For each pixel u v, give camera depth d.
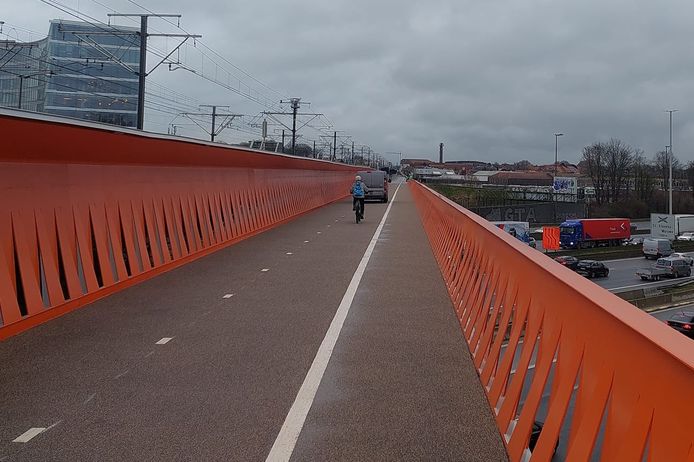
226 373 6.15
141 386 5.75
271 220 21.64
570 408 3.54
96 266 9.60
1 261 7.26
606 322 3.10
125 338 7.32
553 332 4.16
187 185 13.84
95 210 9.57
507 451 4.40
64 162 8.62
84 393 5.57
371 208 37.12
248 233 18.28
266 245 16.59
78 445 4.53
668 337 2.46
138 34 29.19
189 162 13.49
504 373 5.21
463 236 10.69
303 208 29.52
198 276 11.55
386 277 11.90
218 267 12.66
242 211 18.12
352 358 6.71
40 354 6.66
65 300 8.49
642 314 2.91
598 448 3.03
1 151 7.08
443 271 12.41
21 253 7.62
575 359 3.58
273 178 22.75
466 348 7.14
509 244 6.18
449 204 13.85
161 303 9.23
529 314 5.00
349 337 7.56
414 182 54.88
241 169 18.41
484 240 8.26
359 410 5.24
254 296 9.88
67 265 8.63
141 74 29.39
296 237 18.86
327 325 8.11
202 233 14.44
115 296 9.61
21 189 7.68
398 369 6.34
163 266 11.89
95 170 9.61
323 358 6.67
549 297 4.42
